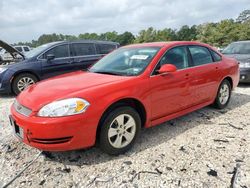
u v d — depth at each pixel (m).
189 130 4.08
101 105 3.02
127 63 3.96
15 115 3.12
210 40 55.81
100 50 8.57
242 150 3.38
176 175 2.85
